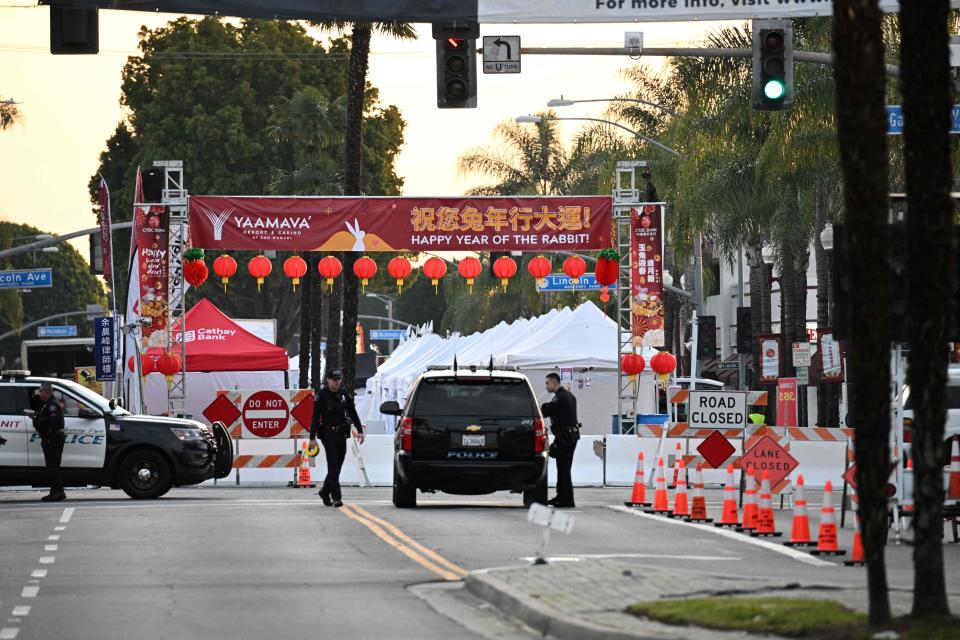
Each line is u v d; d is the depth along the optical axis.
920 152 34.69
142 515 73.31
